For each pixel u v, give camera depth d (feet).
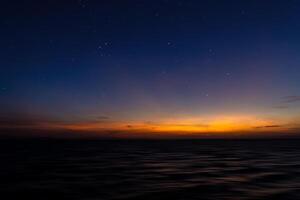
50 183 41.09
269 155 90.68
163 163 67.10
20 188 37.65
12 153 104.88
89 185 39.58
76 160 74.79
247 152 108.68
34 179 44.39
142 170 54.54
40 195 33.94
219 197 32.50
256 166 59.57
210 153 103.76
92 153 105.40
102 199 31.94
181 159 77.77
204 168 57.11
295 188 36.86
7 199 32.30
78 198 32.45
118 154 99.50
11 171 53.16
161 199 31.89
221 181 42.06
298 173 49.34
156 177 46.19
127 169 56.13
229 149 138.31
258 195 33.27
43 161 71.87
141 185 39.47
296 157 81.66
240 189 36.50
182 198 32.24
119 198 32.37
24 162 69.15
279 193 34.17
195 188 37.27
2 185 39.65
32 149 140.97
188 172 51.57
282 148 147.23
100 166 61.00
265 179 43.42
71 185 39.63
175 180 43.29
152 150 129.90
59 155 93.76
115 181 42.65
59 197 33.01
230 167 58.39
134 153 105.60
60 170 54.54
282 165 61.21
